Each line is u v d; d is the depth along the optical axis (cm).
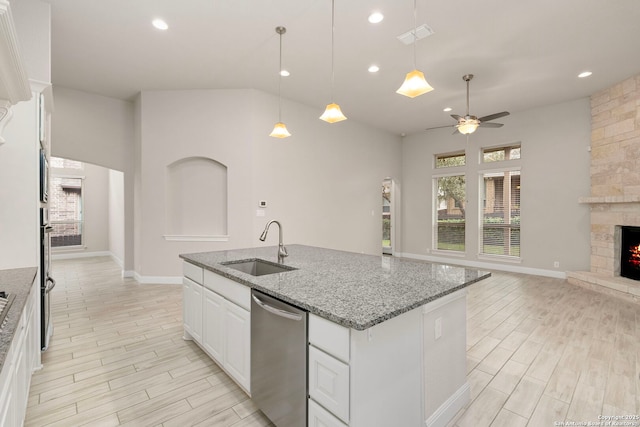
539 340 287
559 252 541
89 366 240
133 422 178
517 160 591
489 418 182
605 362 245
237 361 199
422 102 536
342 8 287
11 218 225
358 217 661
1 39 124
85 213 784
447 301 178
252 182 485
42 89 245
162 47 358
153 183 488
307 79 445
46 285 265
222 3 282
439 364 174
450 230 706
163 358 253
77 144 493
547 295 434
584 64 393
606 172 472
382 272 204
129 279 526
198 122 486
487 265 634
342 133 625
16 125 226
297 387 150
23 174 228
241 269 255
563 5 280
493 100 526
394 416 144
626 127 440
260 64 399
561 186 538
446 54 369
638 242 438
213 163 497
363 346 127
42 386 213
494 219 632
